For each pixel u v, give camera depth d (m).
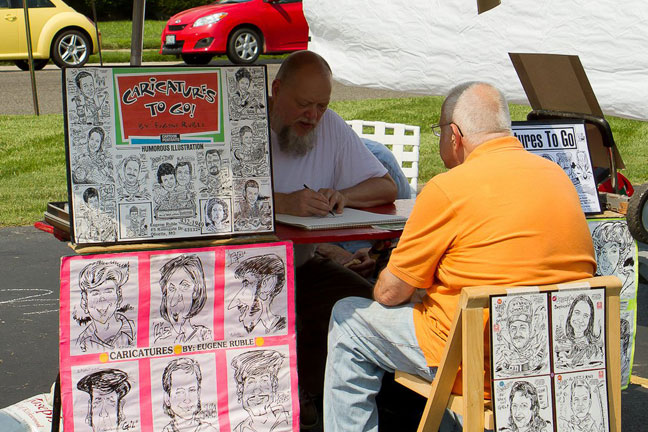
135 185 2.43
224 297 2.51
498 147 2.48
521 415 2.33
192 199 2.48
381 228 2.74
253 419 2.58
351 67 4.03
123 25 22.14
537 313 2.31
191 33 13.72
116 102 2.42
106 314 2.41
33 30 13.78
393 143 5.30
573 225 2.41
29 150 8.45
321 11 4.06
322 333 3.23
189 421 2.52
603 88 3.24
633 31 3.11
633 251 3.05
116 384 2.45
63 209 2.77
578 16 3.26
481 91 2.53
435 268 2.48
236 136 2.52
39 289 4.98
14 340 4.23
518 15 3.46
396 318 2.59
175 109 2.46
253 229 2.54
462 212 2.39
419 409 3.44
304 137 3.37
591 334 2.39
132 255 2.40
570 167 3.10
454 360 2.37
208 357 2.52
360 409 2.71
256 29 13.88
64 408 2.41
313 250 3.54
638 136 9.73
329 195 3.04
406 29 3.82
